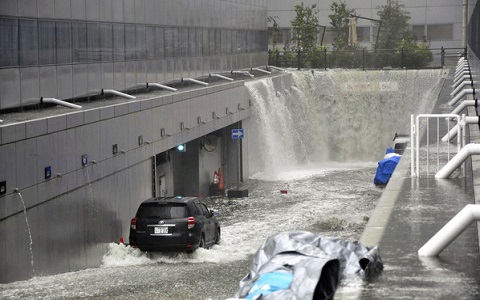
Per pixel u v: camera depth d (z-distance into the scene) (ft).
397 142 170.50
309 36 288.30
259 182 182.09
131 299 68.69
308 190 165.58
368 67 262.06
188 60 172.24
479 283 37.01
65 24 110.52
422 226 49.60
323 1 311.27
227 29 206.80
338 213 133.39
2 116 91.66
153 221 99.55
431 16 308.60
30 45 100.22
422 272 38.91
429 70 251.39
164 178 143.23
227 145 182.09
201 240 102.17
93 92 120.26
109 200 103.60
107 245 102.12
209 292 72.59
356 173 198.49
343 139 248.11
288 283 32.58
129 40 136.05
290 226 123.24
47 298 67.92
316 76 246.68
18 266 78.43
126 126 110.01
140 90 141.49
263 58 250.78
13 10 95.76
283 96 217.15
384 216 53.21
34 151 81.97
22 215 79.41
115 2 129.39
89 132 96.78
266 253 36.01
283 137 210.59
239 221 130.11
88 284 76.43
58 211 87.92
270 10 311.27
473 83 141.28
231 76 209.15
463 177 68.59
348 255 37.99
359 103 250.57
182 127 137.28
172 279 80.02
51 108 103.55
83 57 116.57
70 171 91.09
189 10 173.27
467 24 273.95
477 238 45.52
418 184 66.44
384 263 40.60
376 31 307.17
